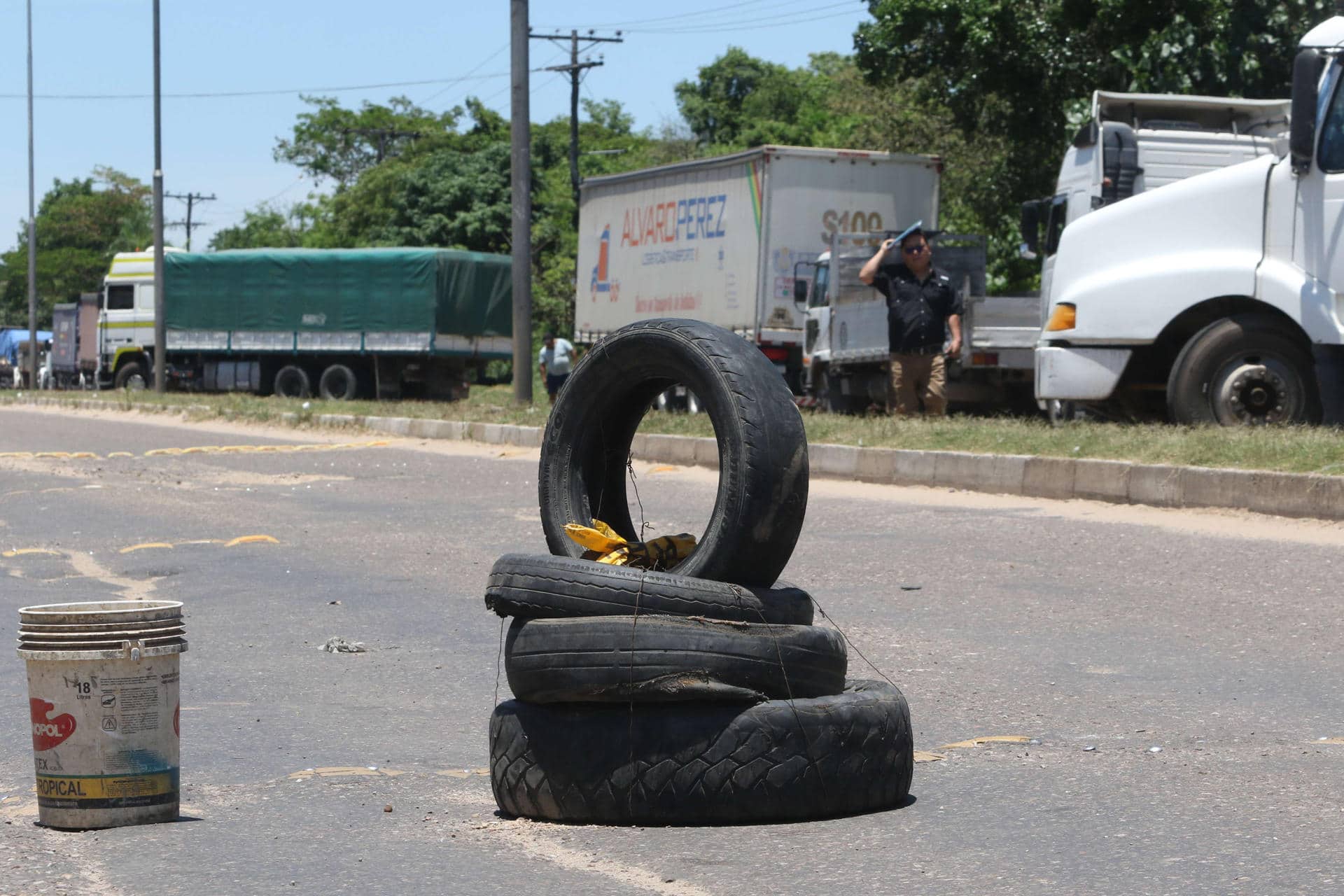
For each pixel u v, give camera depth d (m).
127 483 15.86
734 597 4.39
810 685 4.43
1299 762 4.91
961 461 13.23
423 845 4.14
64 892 3.73
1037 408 20.45
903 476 13.83
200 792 4.79
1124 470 11.72
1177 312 13.63
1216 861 3.81
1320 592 8.13
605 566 4.43
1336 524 10.21
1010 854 3.92
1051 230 17.42
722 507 4.56
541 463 5.21
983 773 4.85
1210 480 11.08
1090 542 10.04
